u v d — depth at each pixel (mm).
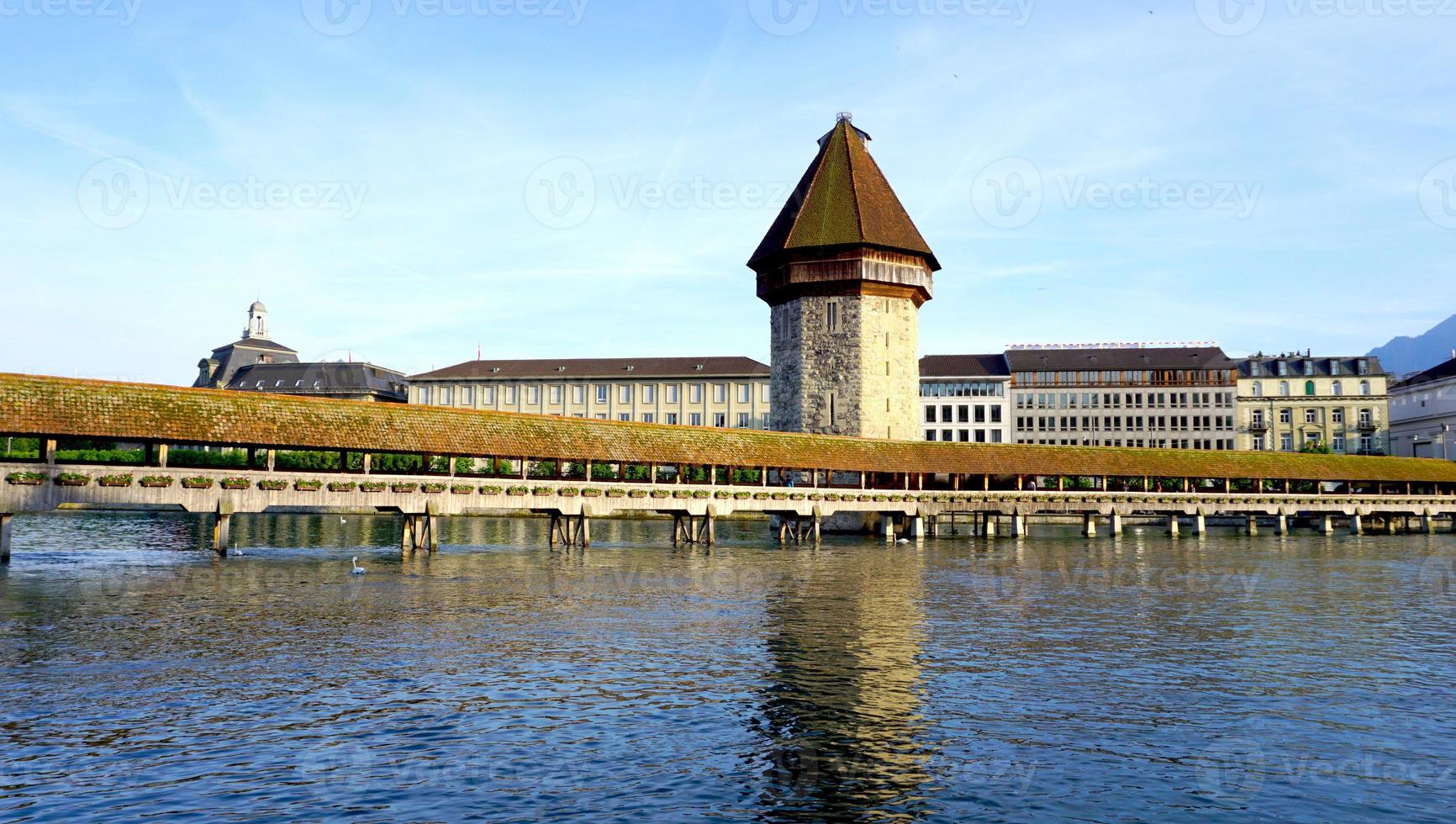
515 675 20016
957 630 26031
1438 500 78562
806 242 69438
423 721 16719
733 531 76938
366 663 21000
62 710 16969
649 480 56594
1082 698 18734
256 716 16844
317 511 96812
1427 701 18703
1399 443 117688
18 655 21328
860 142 74562
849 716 17312
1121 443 117250
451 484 47562
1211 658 22547
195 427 40875
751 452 58812
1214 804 13438
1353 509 75312
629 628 25688
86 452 50312
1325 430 119375
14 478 36906
